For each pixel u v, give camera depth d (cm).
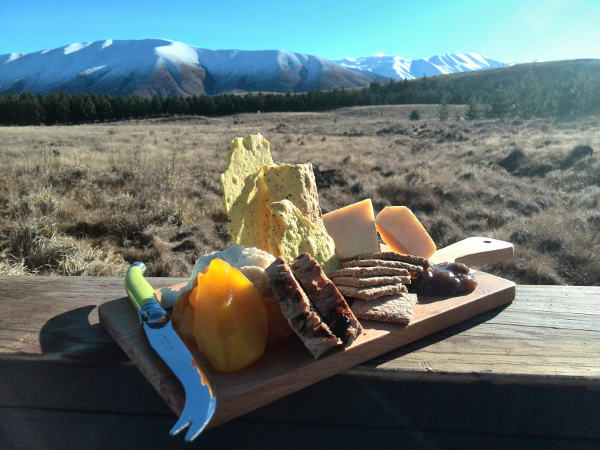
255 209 200
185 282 206
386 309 153
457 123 4069
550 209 1023
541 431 133
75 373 139
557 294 193
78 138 2744
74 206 855
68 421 142
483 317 171
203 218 878
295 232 189
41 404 141
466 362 136
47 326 163
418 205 1069
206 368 126
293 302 132
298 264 150
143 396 136
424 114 6869
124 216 804
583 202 1065
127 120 8150
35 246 632
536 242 793
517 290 199
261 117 7238
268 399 121
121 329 146
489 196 1121
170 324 139
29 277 216
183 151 2042
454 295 176
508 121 3988
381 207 1067
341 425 134
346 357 132
